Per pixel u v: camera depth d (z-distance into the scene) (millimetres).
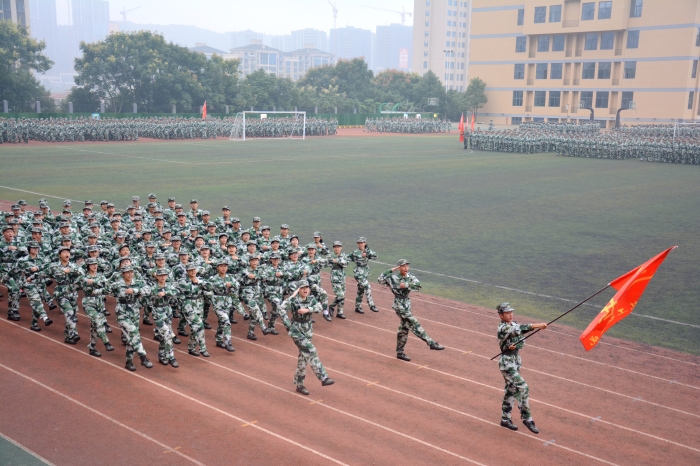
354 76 157125
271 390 13094
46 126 71000
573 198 40781
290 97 130125
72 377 13398
